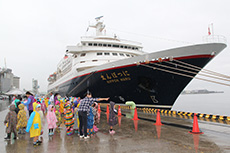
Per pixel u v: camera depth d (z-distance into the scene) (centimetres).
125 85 1251
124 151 450
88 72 1486
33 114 508
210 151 441
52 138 600
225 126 731
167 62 991
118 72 1216
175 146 485
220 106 2486
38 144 521
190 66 957
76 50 1692
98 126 780
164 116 1016
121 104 1448
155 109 1223
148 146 488
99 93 1502
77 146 502
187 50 923
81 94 1748
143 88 1181
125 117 1001
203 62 927
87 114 592
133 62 1117
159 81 1090
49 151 465
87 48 1706
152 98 1199
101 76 1350
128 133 640
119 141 541
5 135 661
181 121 859
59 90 2877
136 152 442
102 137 595
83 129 615
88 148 481
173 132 644
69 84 2053
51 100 1541
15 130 597
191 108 2166
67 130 646
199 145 491
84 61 1681
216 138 558
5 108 1892
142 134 621
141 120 900
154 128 714
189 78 1005
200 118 937
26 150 477
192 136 586
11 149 489
